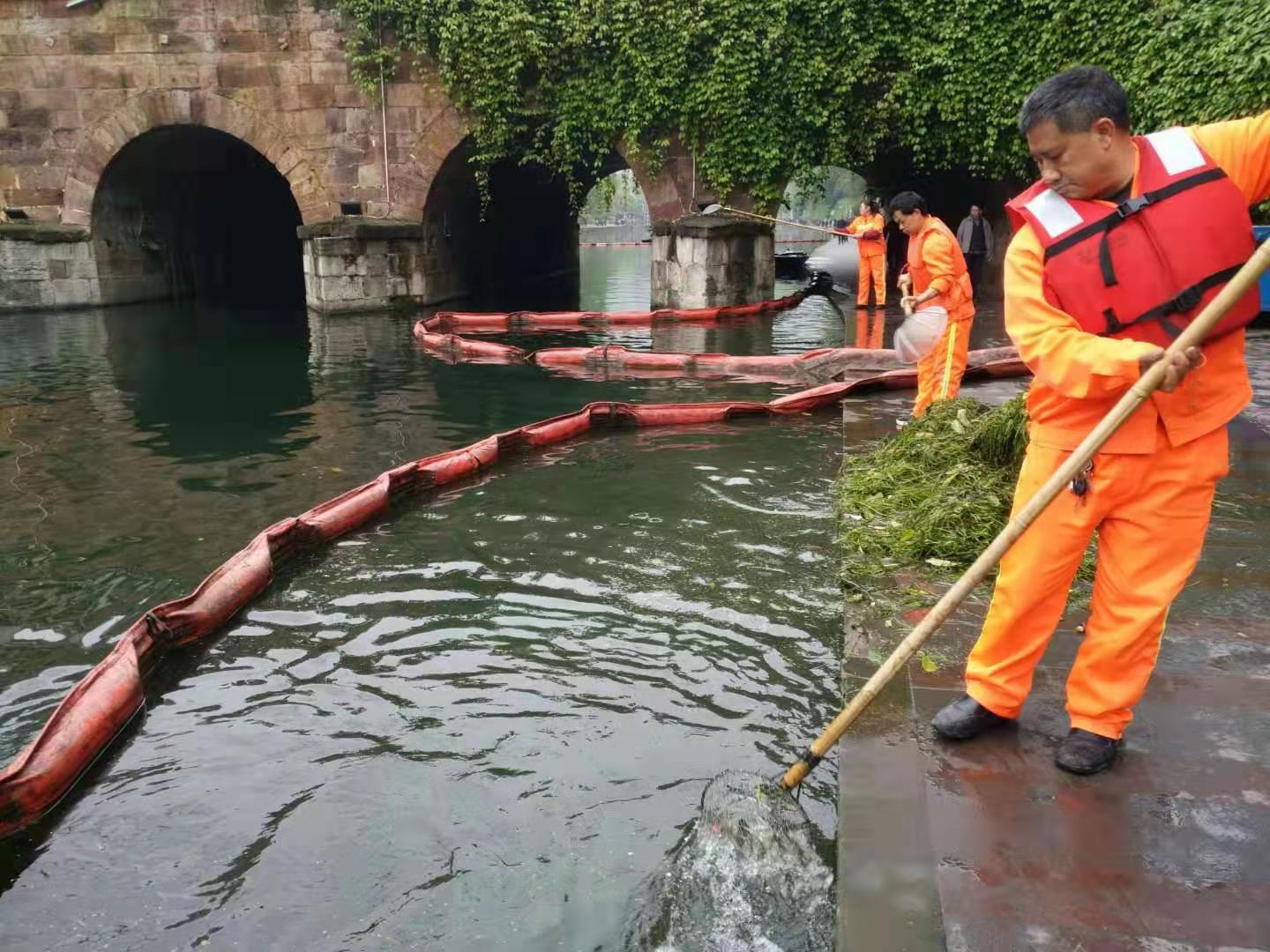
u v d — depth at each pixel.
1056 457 2.62
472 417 9.03
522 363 12.09
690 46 17.03
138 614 4.64
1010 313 2.59
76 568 5.23
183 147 20.91
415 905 2.65
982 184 20.14
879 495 5.88
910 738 3.02
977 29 16.00
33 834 3.03
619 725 3.55
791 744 3.40
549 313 16.25
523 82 17.91
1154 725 2.99
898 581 4.59
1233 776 2.72
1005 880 2.36
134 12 17.67
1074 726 2.82
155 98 18.02
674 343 13.90
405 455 7.62
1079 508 2.58
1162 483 2.49
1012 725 3.03
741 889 2.65
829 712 3.61
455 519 5.95
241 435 8.37
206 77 17.91
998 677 2.89
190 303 20.44
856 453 7.05
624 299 22.09
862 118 17.08
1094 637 2.69
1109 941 2.15
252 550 5.01
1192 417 2.44
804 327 15.51
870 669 3.64
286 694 3.87
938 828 2.56
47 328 16.11
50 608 4.73
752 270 18.00
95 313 18.39
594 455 7.41
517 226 27.08
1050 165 2.43
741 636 4.25
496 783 3.21
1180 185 2.35
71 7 17.59
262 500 6.43
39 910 2.68
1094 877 2.35
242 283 25.30
